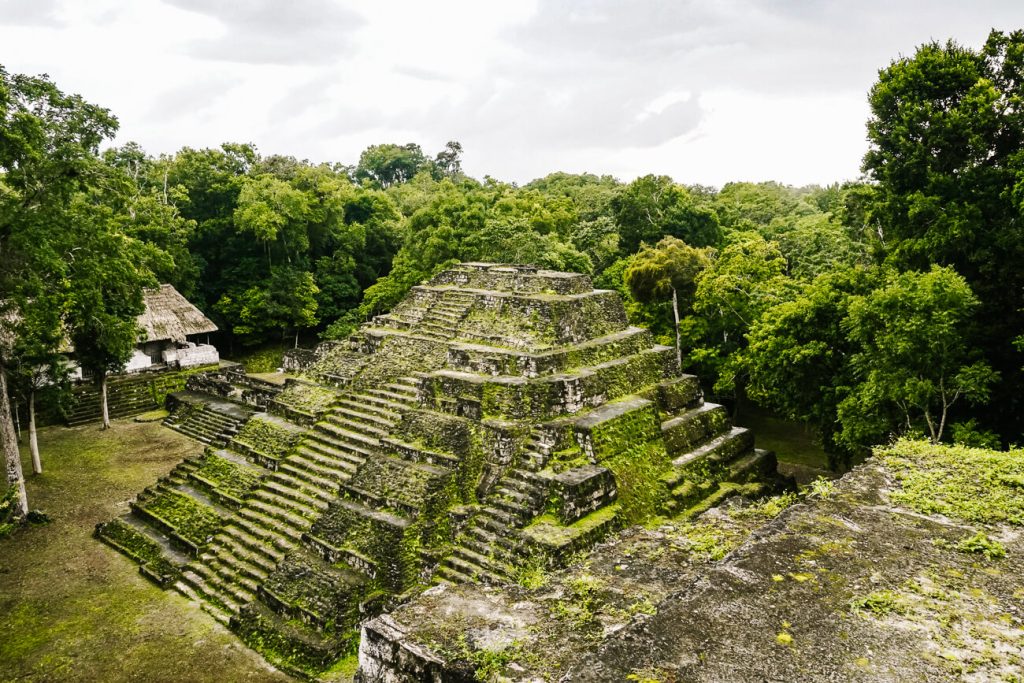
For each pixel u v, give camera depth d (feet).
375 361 90.38
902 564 25.04
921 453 35.78
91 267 77.05
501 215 153.79
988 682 18.70
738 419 126.62
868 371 72.84
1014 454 34.58
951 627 21.27
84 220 76.18
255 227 155.63
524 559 55.11
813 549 26.17
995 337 70.23
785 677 19.04
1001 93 75.05
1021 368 65.87
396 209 224.12
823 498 31.12
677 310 124.57
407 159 335.67
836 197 226.58
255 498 74.08
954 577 24.17
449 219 149.59
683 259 119.24
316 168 197.06
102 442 106.32
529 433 66.69
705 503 71.61
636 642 20.76
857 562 25.16
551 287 86.84
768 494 80.12
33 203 72.49
